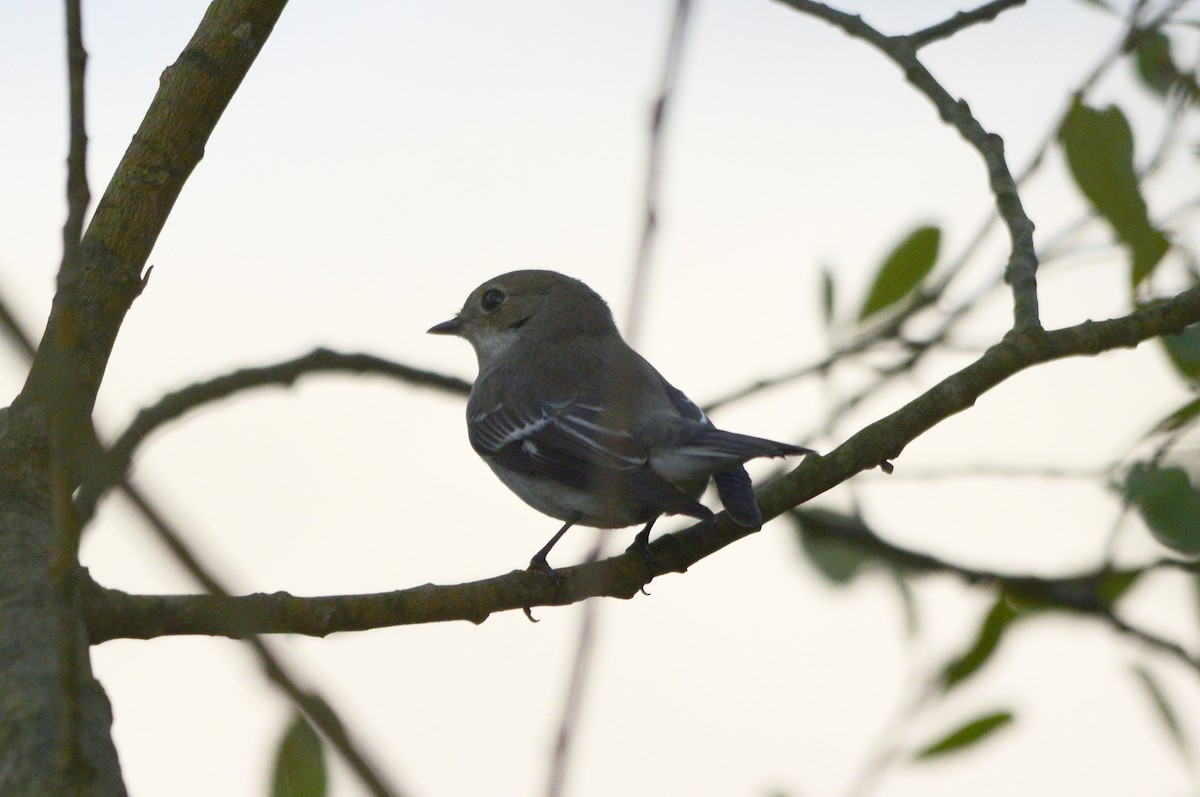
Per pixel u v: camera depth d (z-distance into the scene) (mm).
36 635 5117
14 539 5656
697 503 8703
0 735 4617
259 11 6629
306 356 9602
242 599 3561
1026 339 8281
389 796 3123
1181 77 8445
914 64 9648
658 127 3699
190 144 6484
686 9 3721
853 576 9672
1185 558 8141
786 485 8430
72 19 4645
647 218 3666
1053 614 8648
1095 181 7977
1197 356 8109
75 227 4617
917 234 9750
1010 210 8898
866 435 8398
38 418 6039
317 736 5445
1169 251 8094
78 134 4633
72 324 4523
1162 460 7387
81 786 4375
